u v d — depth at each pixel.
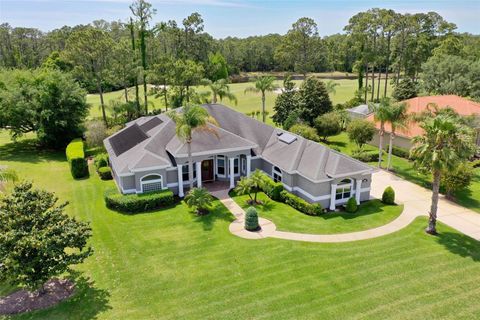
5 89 45.41
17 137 47.47
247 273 19.66
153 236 23.75
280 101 54.66
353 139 41.97
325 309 16.83
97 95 88.06
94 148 44.41
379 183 33.56
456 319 16.20
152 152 30.16
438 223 25.56
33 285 15.95
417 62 72.44
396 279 19.09
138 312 16.62
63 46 115.69
